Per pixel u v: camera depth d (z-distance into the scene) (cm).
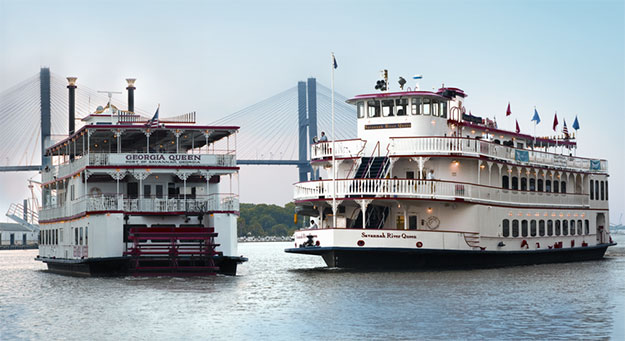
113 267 5988
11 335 3541
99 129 6159
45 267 8631
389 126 6519
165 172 6172
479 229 6331
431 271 6012
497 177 6738
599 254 8169
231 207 6216
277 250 14438
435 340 3328
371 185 6041
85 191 6300
